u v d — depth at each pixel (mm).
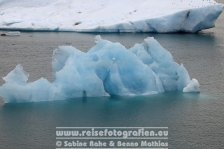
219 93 27766
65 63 26219
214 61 39188
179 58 40469
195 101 25953
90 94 26016
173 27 56062
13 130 21375
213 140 20547
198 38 53562
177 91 27656
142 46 27750
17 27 58688
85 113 23734
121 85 26375
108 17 59656
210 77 32500
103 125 22203
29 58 38531
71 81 25562
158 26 55812
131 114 23766
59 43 47875
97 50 26828
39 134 20984
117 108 24547
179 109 24594
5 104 24641
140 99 26016
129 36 53562
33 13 64250
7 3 68125
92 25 57750
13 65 35469
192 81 27688
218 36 55875
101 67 26078
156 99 26094
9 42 48281
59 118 22906
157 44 27797
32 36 53500
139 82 26688
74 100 25516
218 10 55906
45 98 25172
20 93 24766
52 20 60812
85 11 63125
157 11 58344
